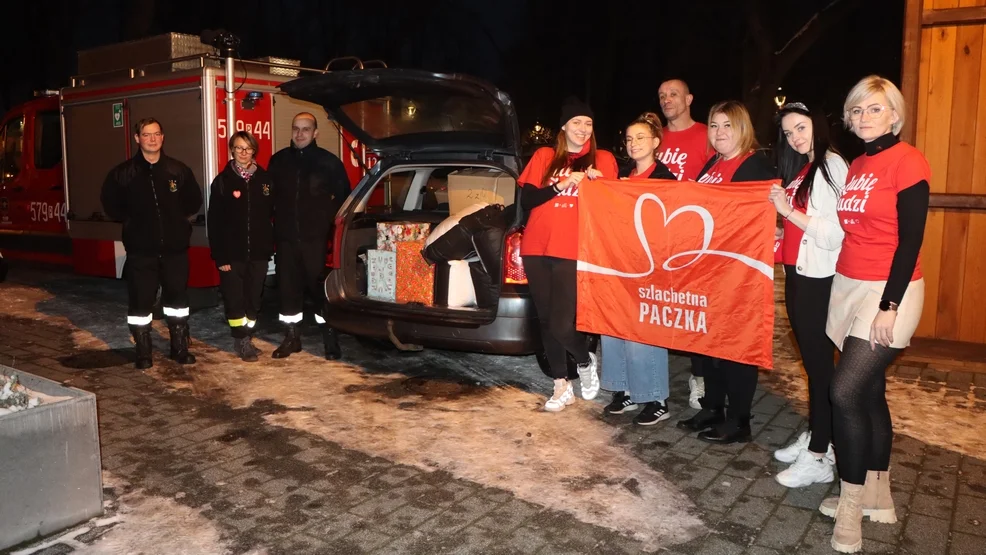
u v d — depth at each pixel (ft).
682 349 14.79
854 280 11.22
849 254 11.35
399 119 19.15
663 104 18.51
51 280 34.06
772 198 12.79
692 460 14.47
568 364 17.83
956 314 21.34
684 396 18.53
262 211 20.54
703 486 13.35
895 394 18.04
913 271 10.51
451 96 17.42
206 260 25.25
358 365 20.70
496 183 19.75
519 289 17.20
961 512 12.42
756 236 13.66
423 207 22.80
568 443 15.26
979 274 20.93
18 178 33.24
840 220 11.49
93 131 28.27
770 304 13.74
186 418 16.60
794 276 13.04
